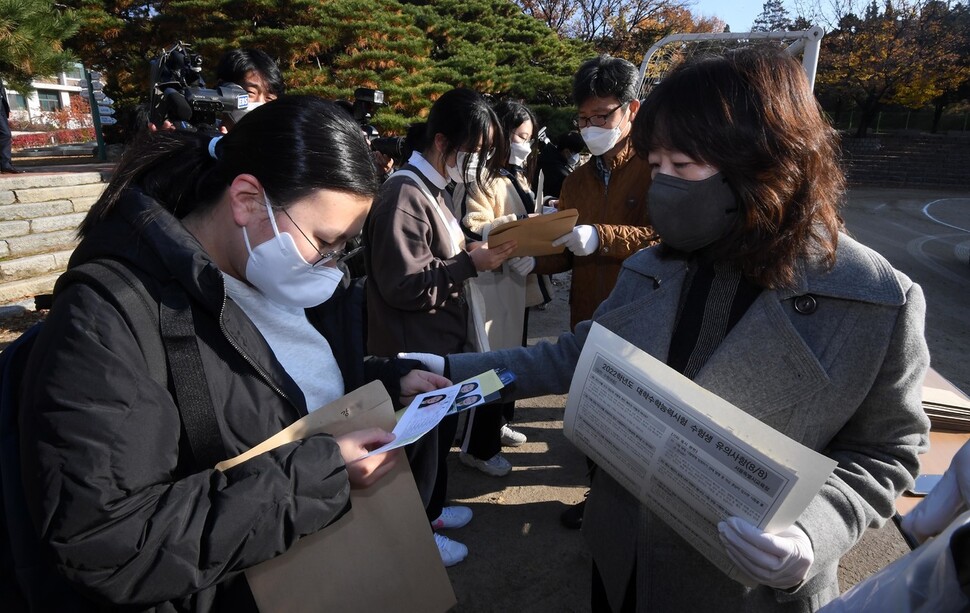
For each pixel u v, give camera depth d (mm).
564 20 27703
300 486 935
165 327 902
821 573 1129
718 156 959
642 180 2344
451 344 2262
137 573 820
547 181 6375
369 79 9281
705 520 997
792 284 1043
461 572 2387
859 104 26234
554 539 2582
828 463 816
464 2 16984
